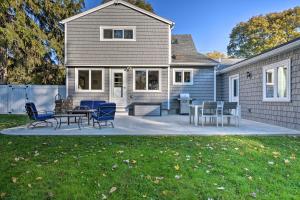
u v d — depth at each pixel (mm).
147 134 8016
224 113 10727
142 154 5363
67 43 16312
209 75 17188
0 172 4461
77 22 16359
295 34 31531
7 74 21812
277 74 10539
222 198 3564
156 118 14016
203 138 7262
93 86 16531
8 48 18766
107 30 16469
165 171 4453
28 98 17406
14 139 7199
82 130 9008
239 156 5332
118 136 7676
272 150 5852
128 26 16453
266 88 11508
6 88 17359
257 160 5117
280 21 33062
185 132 8453
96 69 16531
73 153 5508
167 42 16594
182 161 4918
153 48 16562
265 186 3975
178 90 17094
